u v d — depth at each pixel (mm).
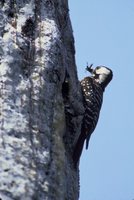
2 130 10344
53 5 12570
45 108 11148
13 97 10781
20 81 11062
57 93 11695
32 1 12117
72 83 13086
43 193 10242
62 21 13352
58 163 10875
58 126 11336
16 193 9859
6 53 11188
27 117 10727
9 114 10547
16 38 11469
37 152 10531
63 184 10844
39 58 11562
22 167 10156
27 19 11852
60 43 12094
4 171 9961
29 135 10570
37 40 11758
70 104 12938
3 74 10930
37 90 11156
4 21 11602
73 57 13695
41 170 10422
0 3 11789
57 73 11797
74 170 12766
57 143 11070
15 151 10242
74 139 13148
